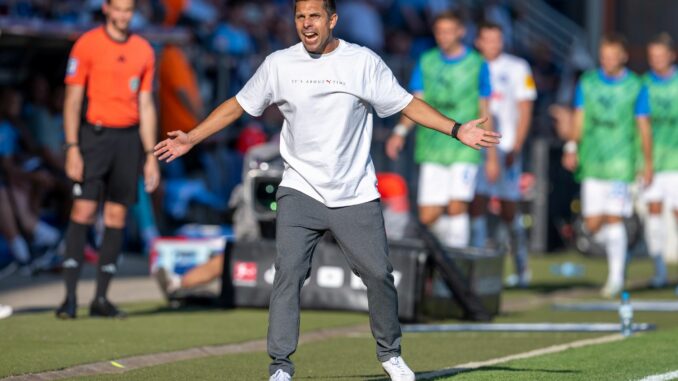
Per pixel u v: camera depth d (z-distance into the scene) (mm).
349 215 19109
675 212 44031
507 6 67312
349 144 19156
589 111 39625
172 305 32875
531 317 32844
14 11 43500
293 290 19016
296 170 19266
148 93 28984
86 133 28688
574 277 46188
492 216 47750
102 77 28453
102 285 29453
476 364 22828
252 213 34688
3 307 29547
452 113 37031
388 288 19250
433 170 37562
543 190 56750
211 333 27203
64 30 41562
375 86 19156
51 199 42938
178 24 48406
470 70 36844
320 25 18812
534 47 67562
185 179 46625
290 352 18844
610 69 39438
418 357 24484
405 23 61094
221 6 51781
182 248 34562
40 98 43188
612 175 39375
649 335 27516
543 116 63969
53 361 22469
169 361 23453
